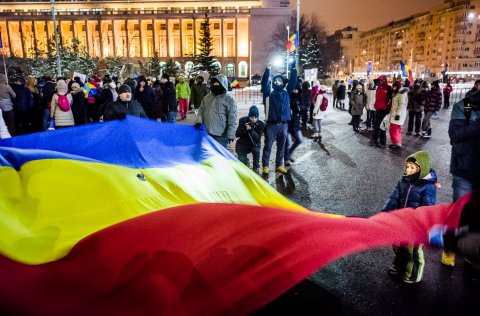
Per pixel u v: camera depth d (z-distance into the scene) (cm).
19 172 371
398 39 16812
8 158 388
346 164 945
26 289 246
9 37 8594
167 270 262
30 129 1327
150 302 244
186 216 332
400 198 405
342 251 268
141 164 457
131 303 242
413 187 396
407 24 16188
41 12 8488
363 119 1948
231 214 335
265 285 253
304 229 294
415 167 391
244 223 313
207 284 253
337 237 282
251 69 8344
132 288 251
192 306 243
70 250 289
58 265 270
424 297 374
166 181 436
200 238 291
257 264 261
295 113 944
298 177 816
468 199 355
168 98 1587
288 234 285
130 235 297
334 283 395
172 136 534
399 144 1172
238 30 8469
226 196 462
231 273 257
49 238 304
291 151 970
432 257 461
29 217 326
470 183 444
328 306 353
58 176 373
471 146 436
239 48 8500
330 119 1989
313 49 6944
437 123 1838
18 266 264
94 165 412
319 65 7156
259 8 8194
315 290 380
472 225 312
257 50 8331
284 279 254
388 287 390
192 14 8344
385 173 853
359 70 19938
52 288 248
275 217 327
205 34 4959
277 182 778
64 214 336
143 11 8462
